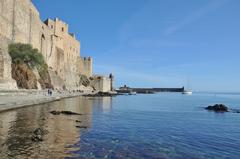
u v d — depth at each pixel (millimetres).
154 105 50625
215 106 41969
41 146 11539
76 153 10828
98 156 10578
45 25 77688
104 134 15414
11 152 10469
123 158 10508
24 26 57938
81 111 31047
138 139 14430
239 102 79438
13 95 32812
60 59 88188
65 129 16266
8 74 37438
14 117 20234
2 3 46375
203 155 11617
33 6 65438
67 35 99688
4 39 41688
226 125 22984
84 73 118000
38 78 54219
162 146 12938
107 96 91125
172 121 24594
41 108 28875
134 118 26000
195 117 29766
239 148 13258
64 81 89812
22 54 47656
